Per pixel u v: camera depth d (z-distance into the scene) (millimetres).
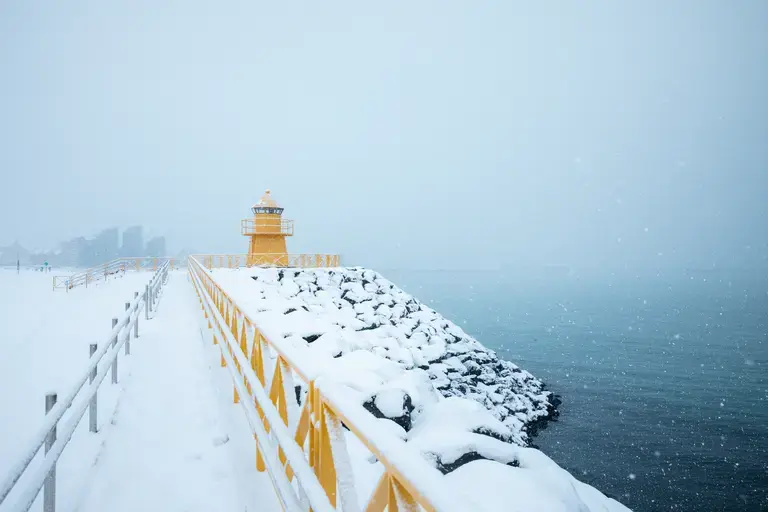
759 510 16641
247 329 5336
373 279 26859
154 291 16391
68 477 4508
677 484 18516
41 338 13828
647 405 28609
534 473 3328
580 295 131375
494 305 94250
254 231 30062
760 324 68312
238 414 6133
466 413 4660
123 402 6613
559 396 29906
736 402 29500
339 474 2264
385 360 7602
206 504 4074
